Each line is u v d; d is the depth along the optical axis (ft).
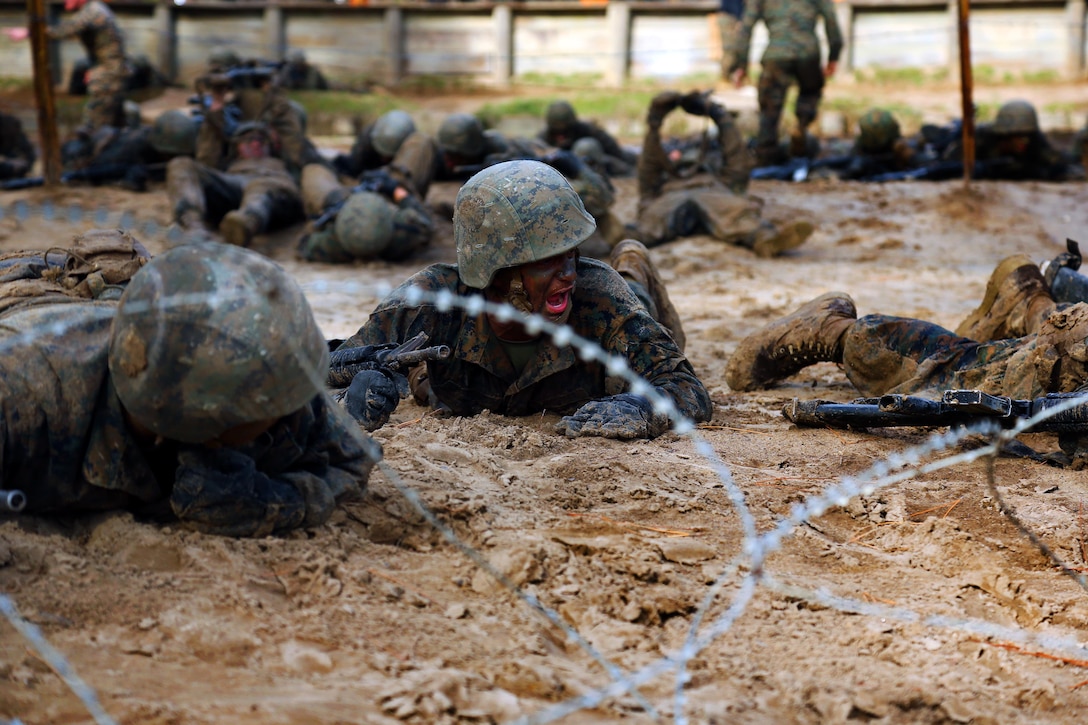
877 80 84.23
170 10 87.71
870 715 9.64
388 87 86.84
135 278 10.20
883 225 45.47
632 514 13.87
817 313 20.43
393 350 16.92
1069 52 82.38
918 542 13.50
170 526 11.61
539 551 12.11
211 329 9.84
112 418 10.96
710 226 41.88
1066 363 16.60
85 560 10.61
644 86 86.53
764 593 11.85
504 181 16.01
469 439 16.55
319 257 40.78
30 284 12.16
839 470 16.08
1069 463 16.39
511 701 9.11
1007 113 54.34
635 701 9.50
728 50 57.98
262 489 11.51
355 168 52.11
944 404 16.66
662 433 17.48
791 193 51.37
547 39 88.58
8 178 54.65
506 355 17.46
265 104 46.32
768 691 10.01
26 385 10.76
